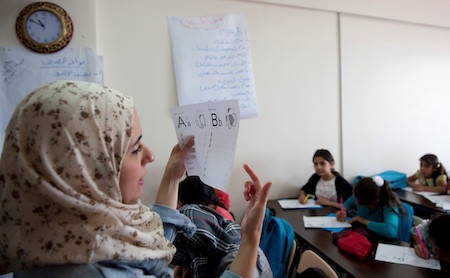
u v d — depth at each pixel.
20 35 1.53
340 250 1.33
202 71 1.97
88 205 0.40
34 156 0.39
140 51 1.84
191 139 0.67
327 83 2.36
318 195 2.18
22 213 0.40
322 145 2.38
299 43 2.24
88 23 1.65
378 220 1.64
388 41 2.55
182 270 1.07
